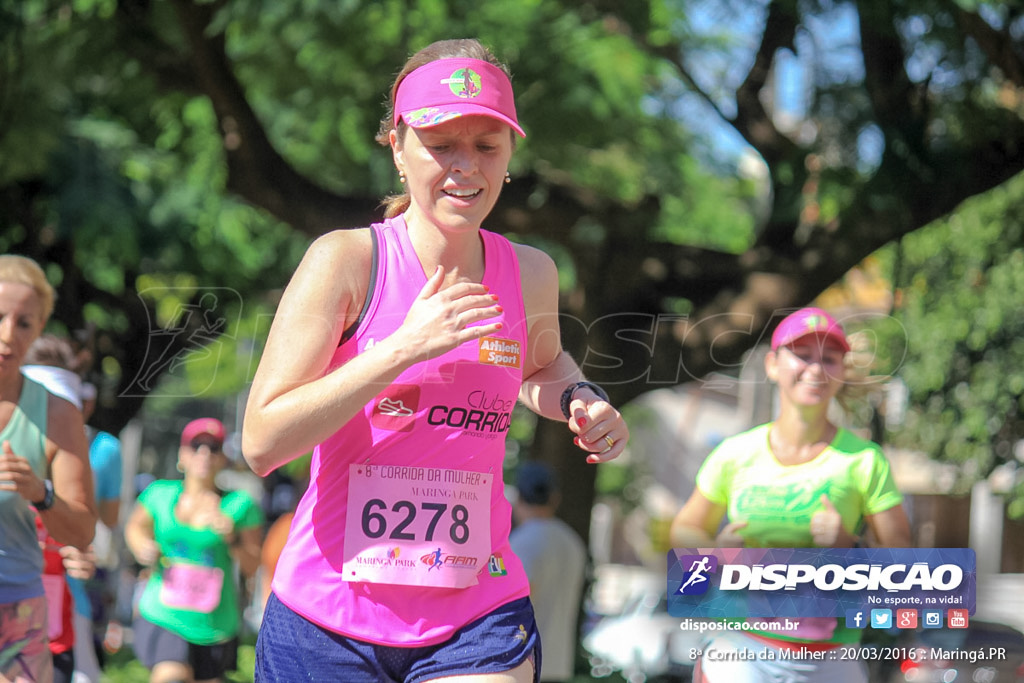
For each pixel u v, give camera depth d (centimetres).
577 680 1692
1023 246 2361
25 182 2209
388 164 2538
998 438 2703
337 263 519
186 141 2700
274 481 3170
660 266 2109
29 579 743
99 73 2041
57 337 960
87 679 1021
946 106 1666
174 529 1361
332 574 534
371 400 516
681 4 2075
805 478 812
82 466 761
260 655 547
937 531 1506
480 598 540
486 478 546
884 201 1703
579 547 1259
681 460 4650
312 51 2189
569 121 2317
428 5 2078
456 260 536
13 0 1631
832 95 1703
